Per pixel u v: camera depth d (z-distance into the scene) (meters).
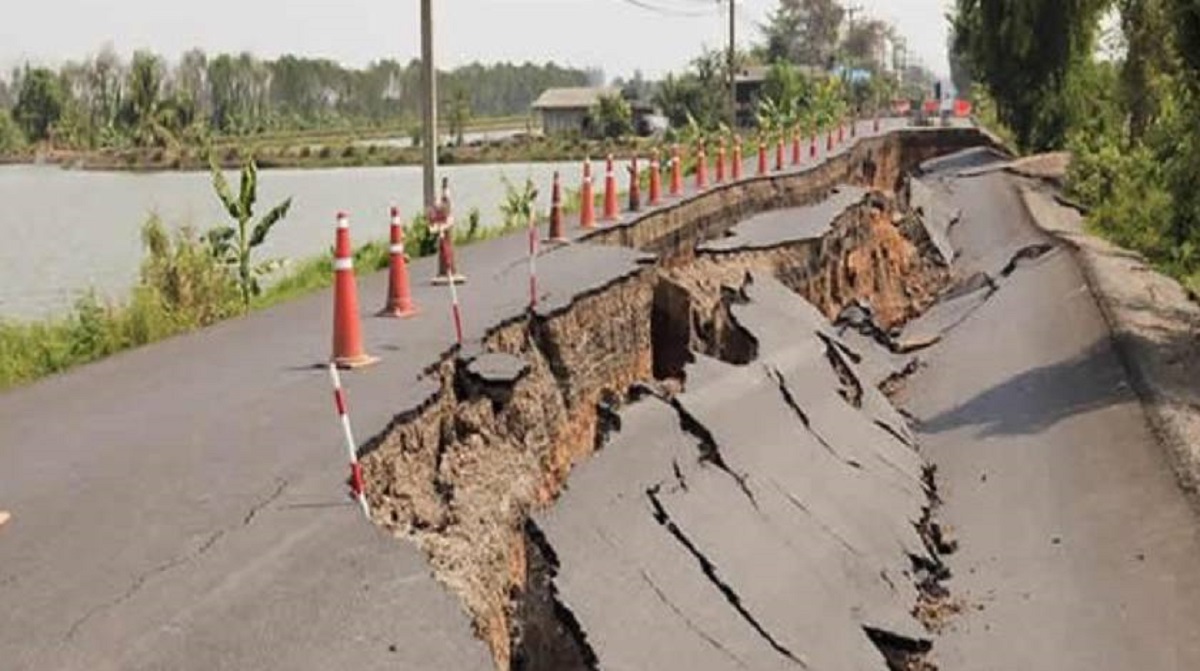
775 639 8.75
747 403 12.85
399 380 9.62
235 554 6.47
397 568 6.45
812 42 131.25
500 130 131.75
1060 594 10.97
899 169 57.12
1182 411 14.99
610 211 20.94
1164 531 11.77
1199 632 10.00
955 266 29.64
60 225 42.81
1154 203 27.72
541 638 7.59
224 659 5.44
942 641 10.30
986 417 16.41
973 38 51.34
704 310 16.94
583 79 178.25
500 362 10.71
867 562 11.09
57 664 5.29
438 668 5.54
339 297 10.22
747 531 10.13
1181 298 22.25
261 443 8.16
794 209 27.39
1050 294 22.69
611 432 10.55
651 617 8.00
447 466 9.03
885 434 15.18
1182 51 19.62
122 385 9.88
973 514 13.23
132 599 5.92
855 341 20.22
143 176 77.38
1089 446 14.39
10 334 13.50
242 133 110.31
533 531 8.26
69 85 102.75
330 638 5.70
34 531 6.69
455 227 22.67
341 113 133.75
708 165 33.78
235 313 14.75
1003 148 55.31
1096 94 48.03
